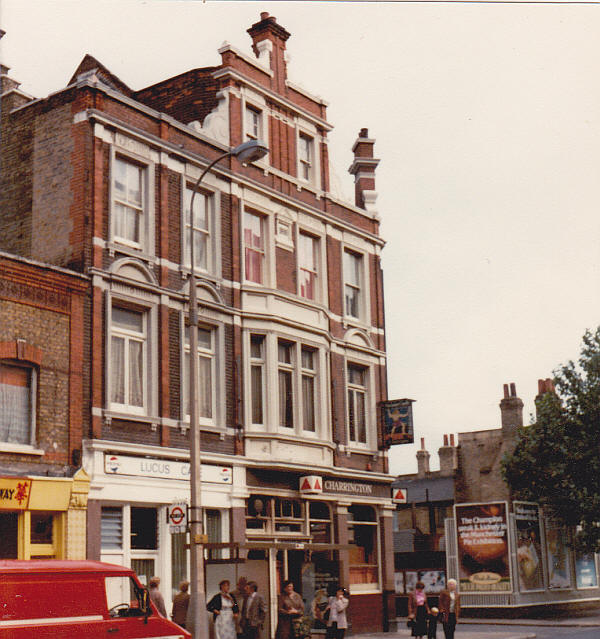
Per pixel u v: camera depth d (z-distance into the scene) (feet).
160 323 76.28
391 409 100.89
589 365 131.95
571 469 129.70
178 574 75.51
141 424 73.31
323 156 100.42
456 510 136.36
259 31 95.86
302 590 86.99
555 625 115.55
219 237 83.76
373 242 106.11
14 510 62.95
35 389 66.13
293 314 89.45
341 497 93.50
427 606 85.25
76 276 69.77
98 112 73.61
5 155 78.18
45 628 44.62
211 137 85.25
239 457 81.10
